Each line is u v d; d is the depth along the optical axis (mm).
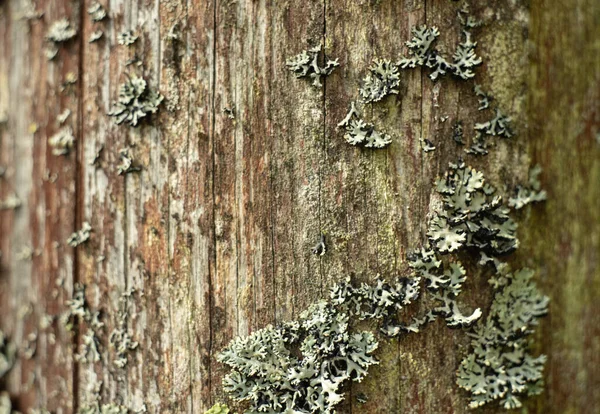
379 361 408
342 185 408
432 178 409
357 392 409
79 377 442
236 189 412
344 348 403
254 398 405
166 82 416
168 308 420
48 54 453
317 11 405
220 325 415
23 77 471
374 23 405
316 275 409
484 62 413
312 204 408
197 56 412
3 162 485
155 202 420
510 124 417
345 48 406
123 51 424
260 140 409
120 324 428
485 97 413
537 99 429
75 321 443
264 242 411
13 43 477
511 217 421
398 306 407
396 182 409
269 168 409
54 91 451
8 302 482
